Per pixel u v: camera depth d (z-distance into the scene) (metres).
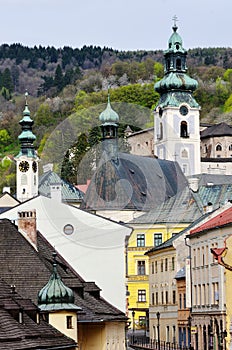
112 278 98.44
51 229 89.88
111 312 85.12
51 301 69.44
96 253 96.75
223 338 117.00
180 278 144.62
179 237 145.62
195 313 134.88
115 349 89.31
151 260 161.00
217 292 124.75
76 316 70.50
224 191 169.75
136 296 165.25
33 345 56.66
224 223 120.88
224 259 113.62
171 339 149.62
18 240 75.19
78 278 85.69
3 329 56.22
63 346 62.97
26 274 72.88
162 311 154.75
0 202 183.38
